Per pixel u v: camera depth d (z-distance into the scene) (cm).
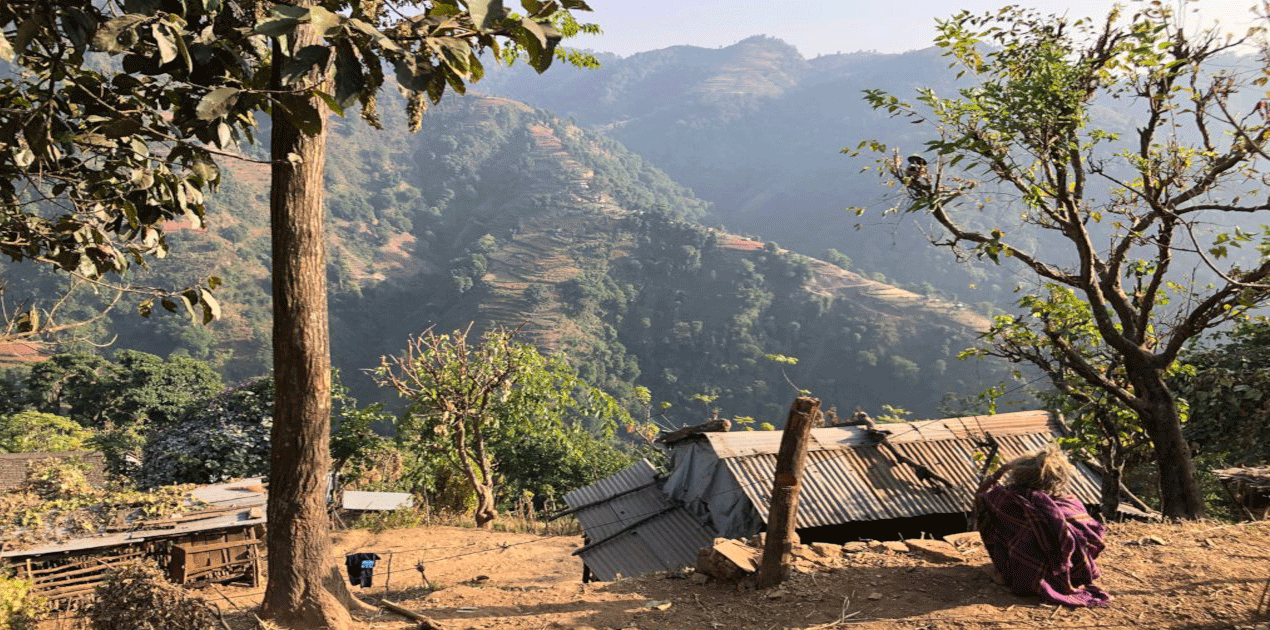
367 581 1136
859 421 1011
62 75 445
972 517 895
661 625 525
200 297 589
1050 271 1123
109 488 1808
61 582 1159
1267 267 952
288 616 540
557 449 3167
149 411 5262
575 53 888
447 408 2050
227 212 17262
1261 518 977
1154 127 1055
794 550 657
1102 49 1032
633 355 15562
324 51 360
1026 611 500
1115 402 1217
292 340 529
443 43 368
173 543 1272
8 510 1262
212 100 394
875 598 540
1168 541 643
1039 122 958
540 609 577
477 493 2094
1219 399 1521
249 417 2570
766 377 15025
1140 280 1178
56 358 5234
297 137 516
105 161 523
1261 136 902
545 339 14988
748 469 913
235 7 464
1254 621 466
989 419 1019
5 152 494
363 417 2497
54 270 565
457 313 16800
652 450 2150
